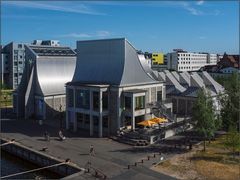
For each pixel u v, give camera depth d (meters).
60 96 90.75
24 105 91.12
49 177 51.94
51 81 91.06
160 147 59.53
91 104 69.56
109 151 57.66
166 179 44.66
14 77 151.00
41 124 80.56
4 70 150.75
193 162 50.81
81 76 78.50
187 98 85.50
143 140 62.09
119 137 65.38
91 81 75.69
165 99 80.88
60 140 65.56
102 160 52.72
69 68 96.56
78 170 48.50
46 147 60.19
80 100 72.31
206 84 93.00
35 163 57.31
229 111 64.81
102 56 75.44
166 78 94.00
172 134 67.81
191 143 61.56
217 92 85.69
